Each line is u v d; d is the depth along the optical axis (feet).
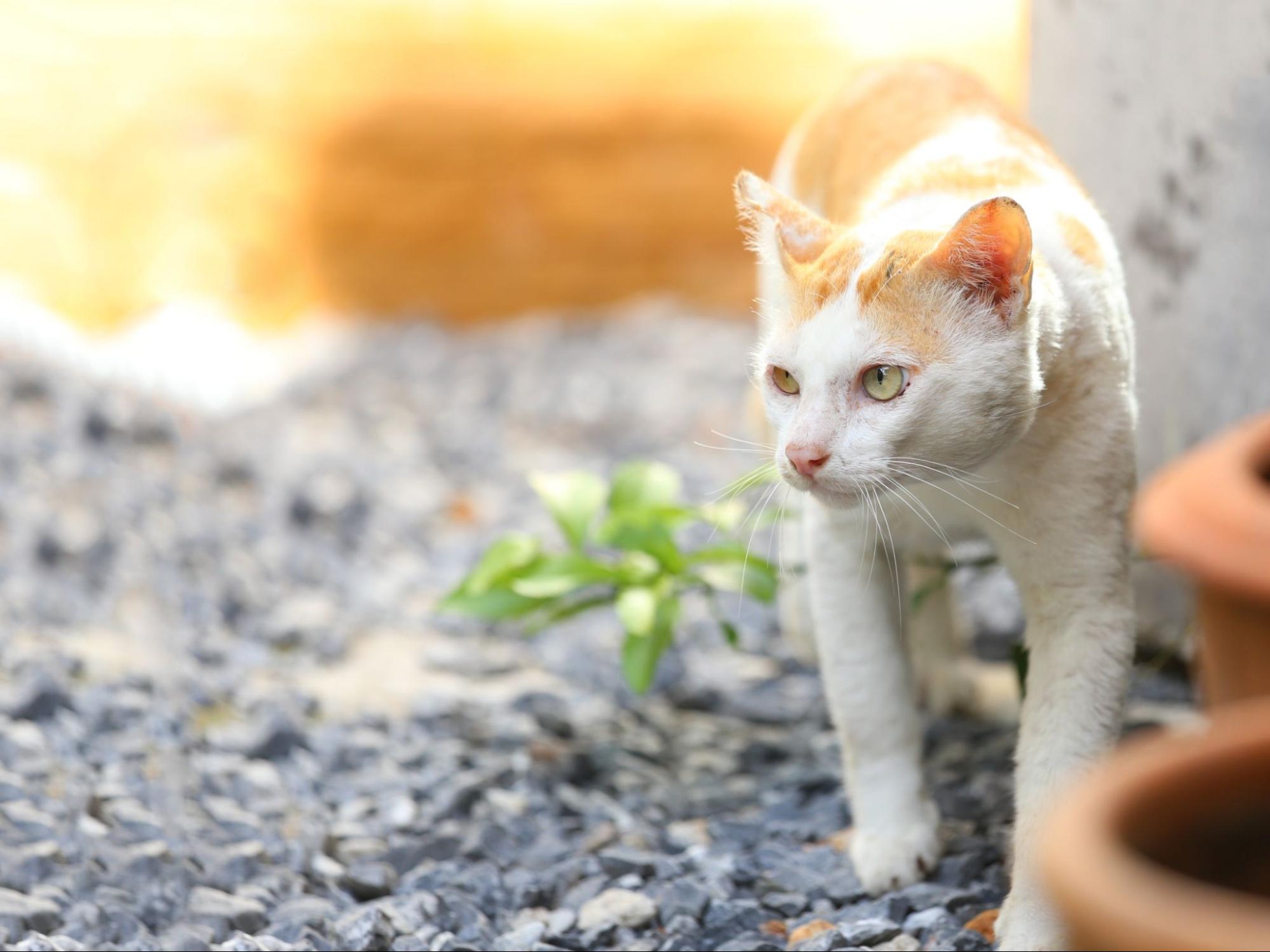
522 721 9.76
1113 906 3.15
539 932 6.91
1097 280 6.75
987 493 6.83
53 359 17.02
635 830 8.10
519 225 22.48
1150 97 9.45
